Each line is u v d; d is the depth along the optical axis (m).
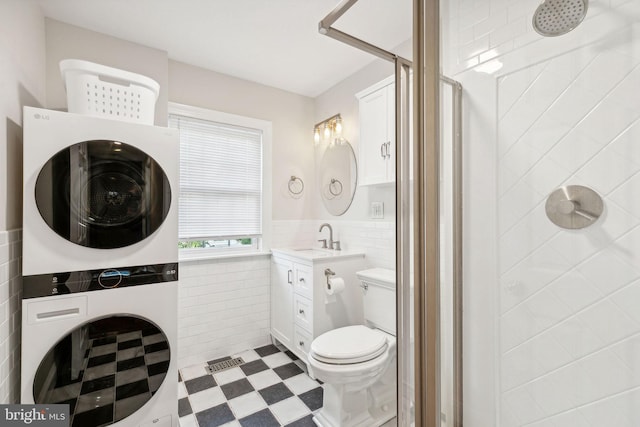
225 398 1.88
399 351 1.01
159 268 1.51
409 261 0.99
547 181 0.82
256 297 2.69
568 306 0.80
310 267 2.12
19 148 1.39
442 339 0.82
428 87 0.79
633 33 0.71
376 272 2.04
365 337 1.68
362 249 2.45
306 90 2.96
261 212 2.81
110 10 1.80
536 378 0.84
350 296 2.29
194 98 2.47
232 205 2.67
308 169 3.09
